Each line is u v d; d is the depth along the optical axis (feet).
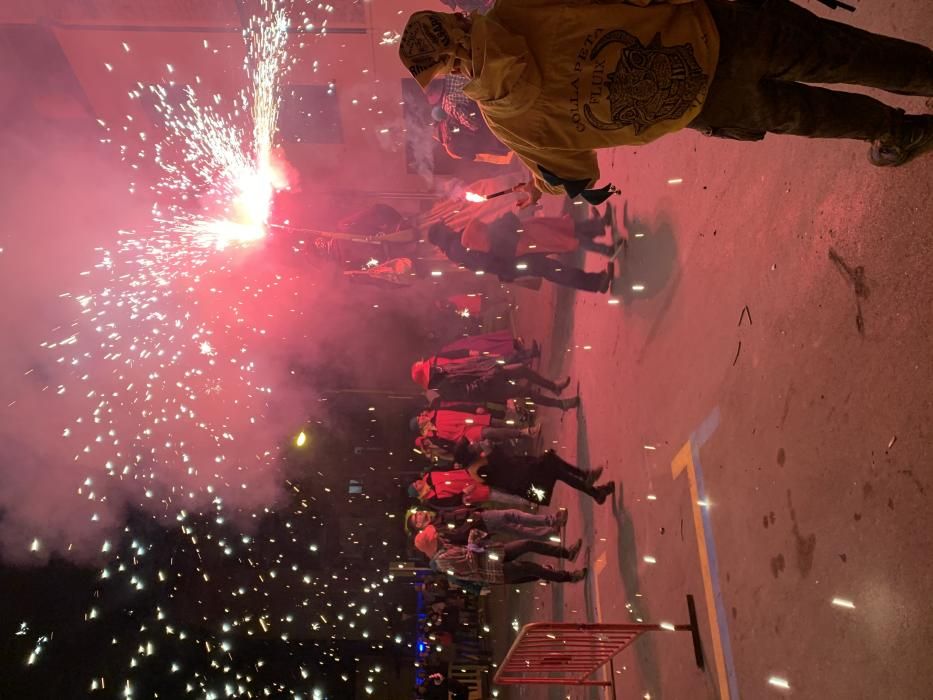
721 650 14.29
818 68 9.30
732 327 15.12
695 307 17.04
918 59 9.25
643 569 18.93
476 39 9.24
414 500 47.50
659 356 19.10
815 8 12.45
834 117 9.68
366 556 47.21
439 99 28.19
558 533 28.37
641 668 18.39
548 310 34.40
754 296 14.34
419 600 45.01
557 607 28.91
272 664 43.09
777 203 13.75
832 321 11.84
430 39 9.43
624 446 21.54
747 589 13.50
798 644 11.78
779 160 13.78
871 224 11.08
